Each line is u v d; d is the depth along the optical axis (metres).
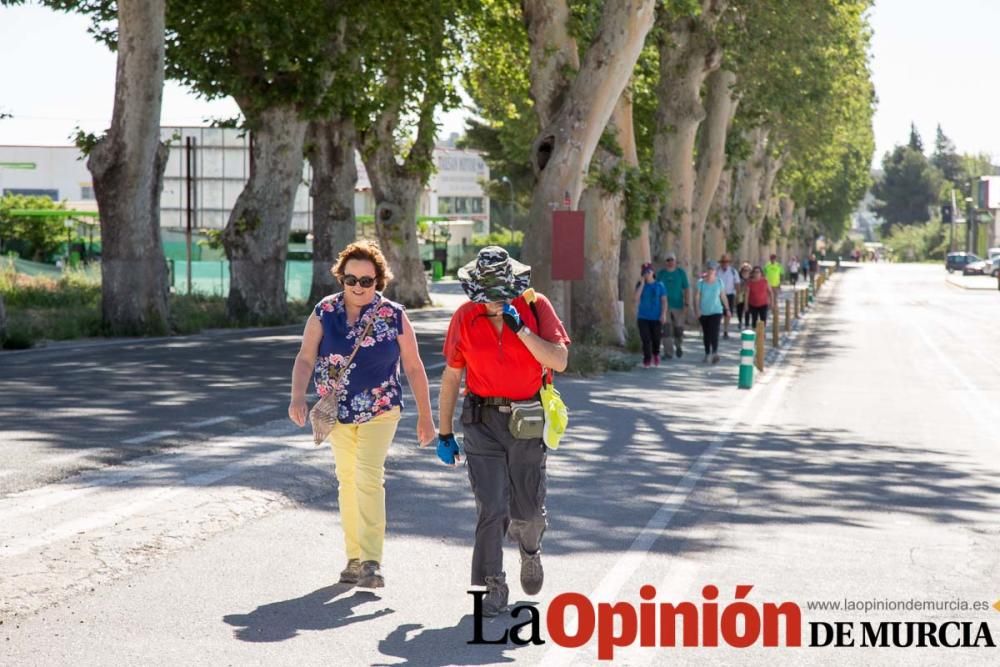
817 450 14.30
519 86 43.28
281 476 10.49
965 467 13.31
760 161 62.50
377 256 7.31
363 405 7.27
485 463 6.79
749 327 40.19
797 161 61.47
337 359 7.26
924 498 11.26
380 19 37.44
